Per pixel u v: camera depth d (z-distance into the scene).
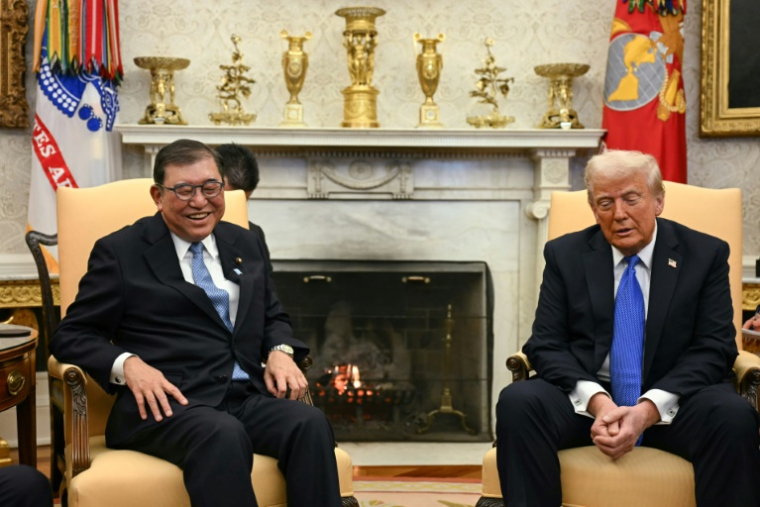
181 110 4.53
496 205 4.57
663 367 2.46
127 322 2.47
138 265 2.47
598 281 2.52
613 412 2.26
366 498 3.49
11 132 4.42
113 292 2.44
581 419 2.39
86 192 2.83
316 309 4.43
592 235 2.62
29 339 2.60
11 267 4.36
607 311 2.49
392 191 4.50
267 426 2.32
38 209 4.16
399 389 4.46
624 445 2.23
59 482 3.01
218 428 2.16
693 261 2.50
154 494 2.16
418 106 4.60
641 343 2.47
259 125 4.56
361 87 4.34
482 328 4.47
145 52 4.50
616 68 4.28
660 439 2.37
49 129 4.16
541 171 4.42
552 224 2.96
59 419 2.82
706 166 4.60
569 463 2.29
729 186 4.60
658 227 2.56
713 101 4.52
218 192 2.46
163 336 2.45
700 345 2.44
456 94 4.61
